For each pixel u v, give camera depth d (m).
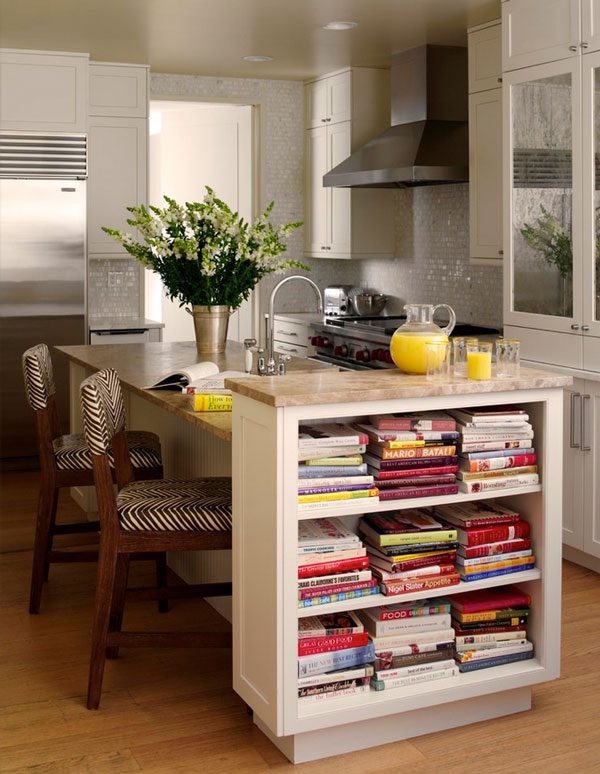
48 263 6.41
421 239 6.73
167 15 5.26
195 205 4.39
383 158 5.95
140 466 3.88
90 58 6.47
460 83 6.12
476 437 2.87
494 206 5.34
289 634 2.65
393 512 2.99
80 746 2.83
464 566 2.90
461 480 2.88
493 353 4.80
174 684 3.26
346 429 2.80
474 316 6.25
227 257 4.54
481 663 2.97
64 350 4.93
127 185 6.75
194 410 3.24
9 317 6.37
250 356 3.78
